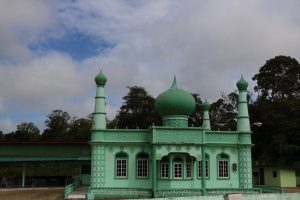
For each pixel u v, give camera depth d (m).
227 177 42.06
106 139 41.00
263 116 63.97
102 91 42.22
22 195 41.94
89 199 34.88
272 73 77.25
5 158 49.88
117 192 38.34
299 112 62.56
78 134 92.94
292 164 59.47
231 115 76.44
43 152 51.47
